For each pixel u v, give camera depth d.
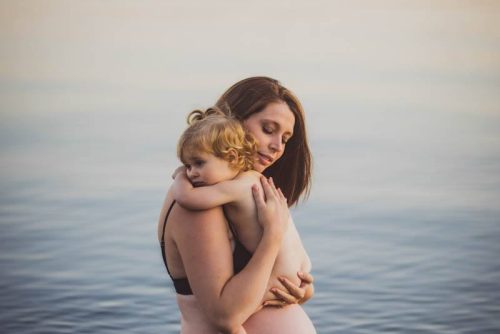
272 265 2.43
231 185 2.43
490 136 13.21
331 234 8.86
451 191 10.37
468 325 6.72
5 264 8.02
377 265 7.97
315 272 7.84
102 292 7.36
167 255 2.55
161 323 6.75
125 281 7.62
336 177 11.05
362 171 11.33
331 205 9.82
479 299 7.21
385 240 8.62
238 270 2.46
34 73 19.53
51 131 13.98
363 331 6.62
